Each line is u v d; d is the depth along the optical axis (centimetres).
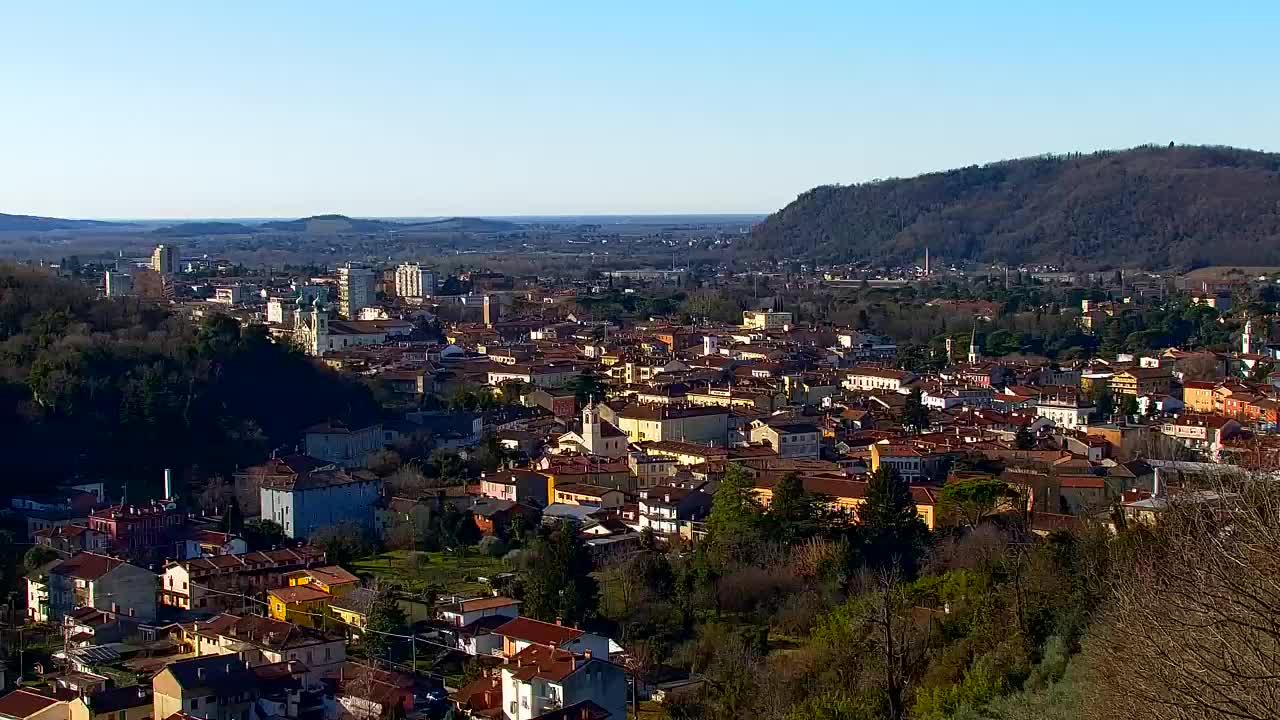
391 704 18738
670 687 19762
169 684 18600
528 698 18100
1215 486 13688
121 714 18750
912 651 16550
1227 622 8669
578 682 17950
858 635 17688
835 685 16725
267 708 18850
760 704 17375
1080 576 15925
